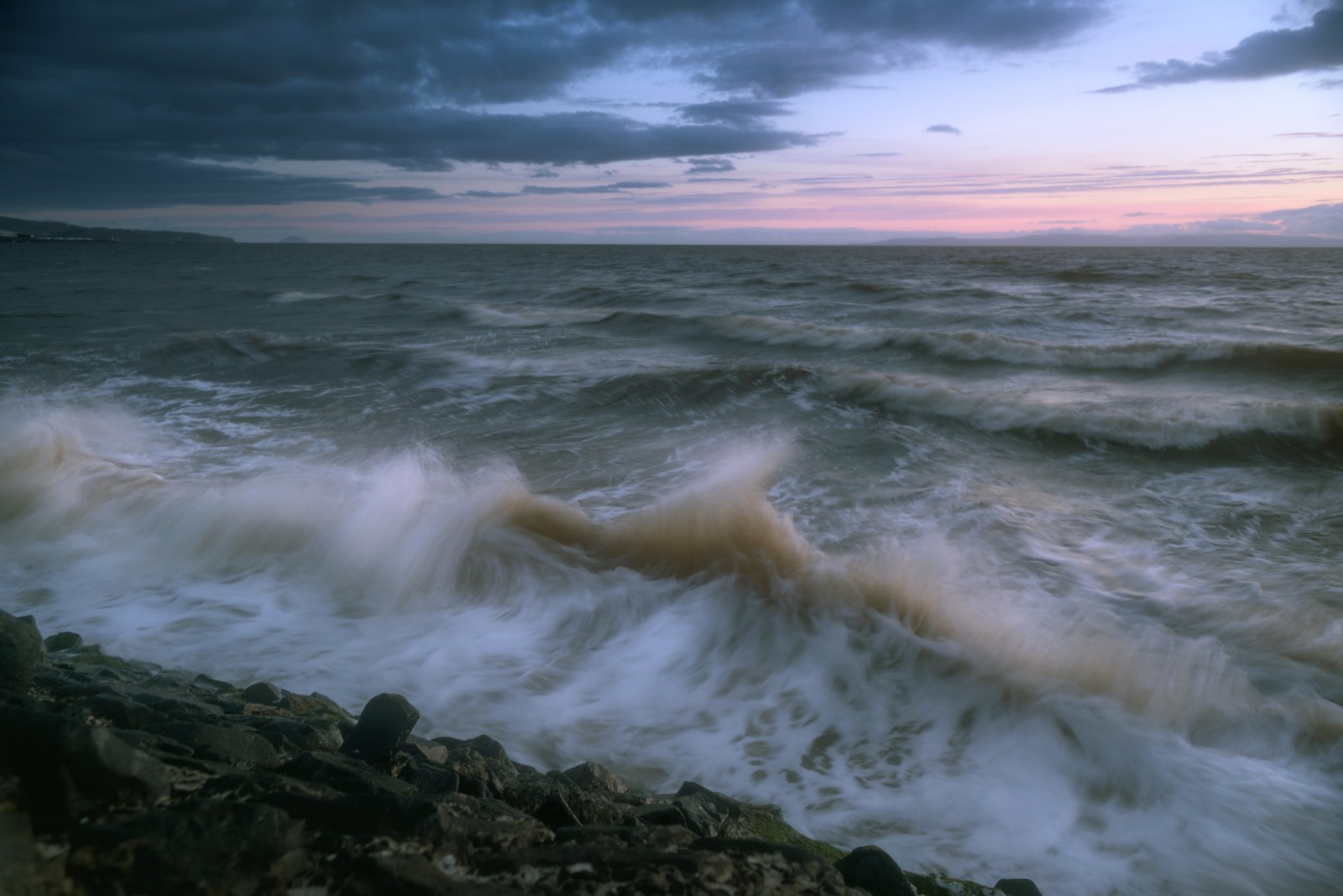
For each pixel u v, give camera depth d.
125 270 66.25
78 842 1.91
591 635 6.92
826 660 6.30
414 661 6.46
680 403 15.73
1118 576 8.02
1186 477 11.77
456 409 15.20
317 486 9.86
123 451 11.73
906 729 5.50
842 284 44.25
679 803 3.91
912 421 14.55
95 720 3.35
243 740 3.08
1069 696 5.68
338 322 28.83
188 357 19.70
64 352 20.59
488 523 8.66
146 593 7.68
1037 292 39.84
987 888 3.81
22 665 3.53
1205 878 4.11
